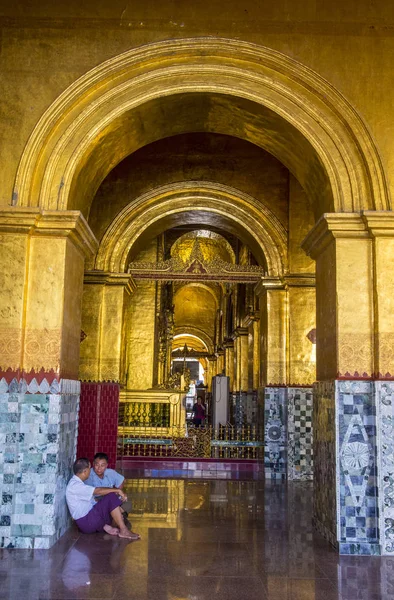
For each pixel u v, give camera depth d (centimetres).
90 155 669
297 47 654
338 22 655
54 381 589
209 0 661
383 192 623
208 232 1697
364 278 618
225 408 1468
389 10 656
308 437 1066
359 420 597
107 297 1112
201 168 1147
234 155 1150
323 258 680
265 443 1082
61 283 604
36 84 636
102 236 1120
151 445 1185
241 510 771
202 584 474
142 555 549
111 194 1134
